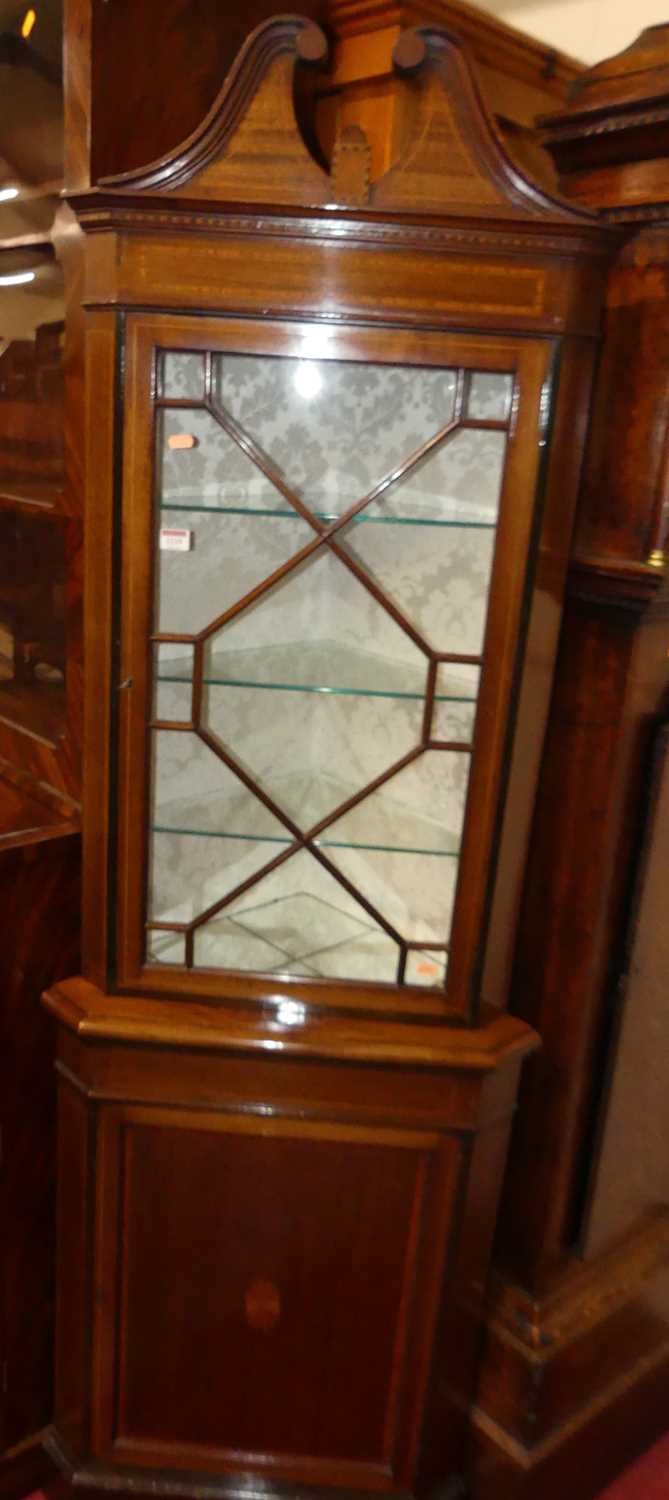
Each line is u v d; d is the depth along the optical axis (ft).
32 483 4.64
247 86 3.24
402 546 3.75
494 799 3.80
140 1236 4.33
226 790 3.98
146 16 3.66
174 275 3.35
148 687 3.72
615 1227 5.07
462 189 3.30
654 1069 4.89
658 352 3.83
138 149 3.79
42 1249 4.80
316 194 3.30
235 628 3.86
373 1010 4.04
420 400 3.54
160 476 3.57
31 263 4.36
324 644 3.99
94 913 4.05
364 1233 4.28
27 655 4.87
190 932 4.01
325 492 3.70
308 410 3.59
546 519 3.61
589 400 3.58
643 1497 5.29
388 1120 4.07
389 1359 4.47
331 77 4.01
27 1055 4.46
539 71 4.28
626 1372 5.23
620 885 4.44
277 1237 4.31
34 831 4.28
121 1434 4.67
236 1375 4.55
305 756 4.13
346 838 4.03
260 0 4.01
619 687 4.14
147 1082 4.08
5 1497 4.94
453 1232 4.23
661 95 3.52
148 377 3.42
